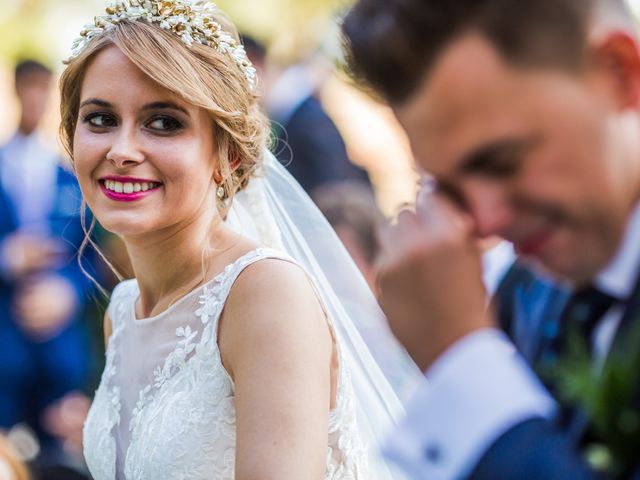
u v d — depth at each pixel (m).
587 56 0.91
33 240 6.51
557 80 0.91
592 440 1.14
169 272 2.50
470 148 0.95
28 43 11.22
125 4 2.37
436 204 1.07
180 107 2.33
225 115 2.36
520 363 1.12
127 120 2.33
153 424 2.36
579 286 1.18
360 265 3.61
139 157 2.31
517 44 0.92
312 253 2.71
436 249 1.10
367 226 3.67
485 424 1.08
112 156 2.31
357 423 2.58
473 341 1.12
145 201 2.35
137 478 2.38
